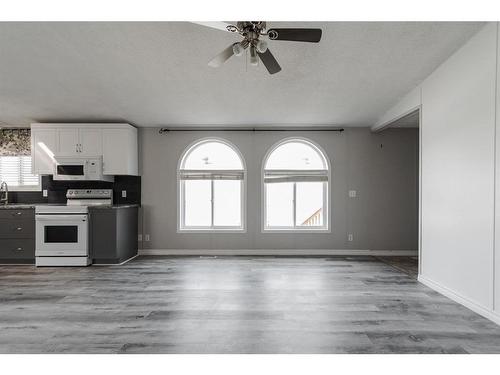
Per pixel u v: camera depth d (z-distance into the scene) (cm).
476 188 304
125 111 507
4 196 584
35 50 326
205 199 622
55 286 396
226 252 599
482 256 297
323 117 545
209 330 271
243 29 242
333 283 406
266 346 244
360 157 600
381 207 600
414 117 470
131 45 320
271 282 411
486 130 289
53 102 466
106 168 547
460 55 326
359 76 389
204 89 425
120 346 244
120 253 518
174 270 474
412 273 456
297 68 369
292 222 612
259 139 603
